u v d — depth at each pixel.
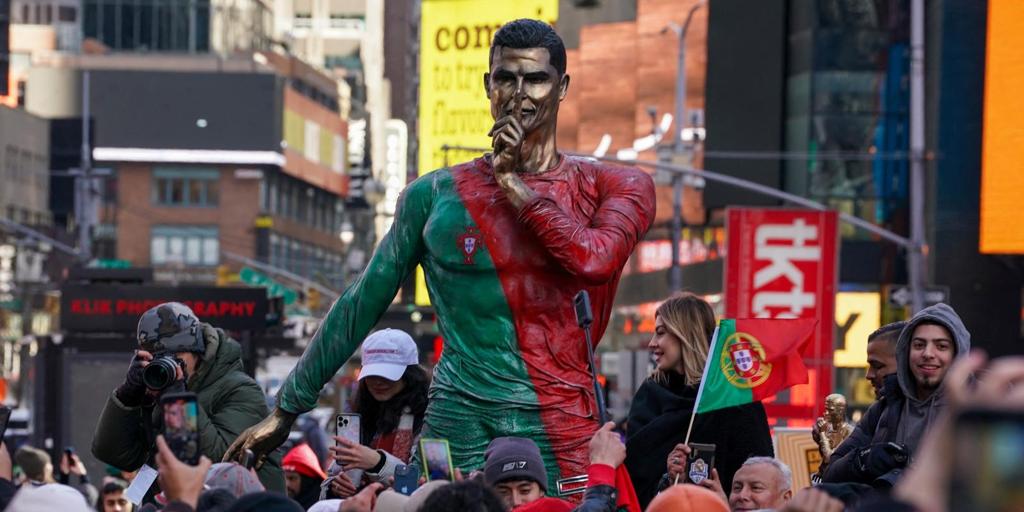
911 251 48.38
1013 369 4.43
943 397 9.50
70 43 164.88
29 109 153.62
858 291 67.50
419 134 93.94
